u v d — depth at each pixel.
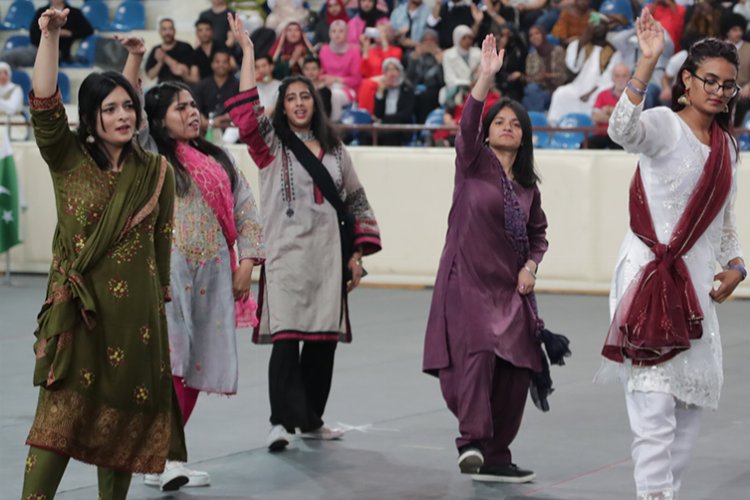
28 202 16.75
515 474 6.94
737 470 7.14
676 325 5.48
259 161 7.85
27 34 22.36
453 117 16.62
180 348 6.72
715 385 5.63
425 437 8.05
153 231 5.46
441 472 7.16
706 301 5.60
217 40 19.16
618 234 14.80
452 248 6.87
